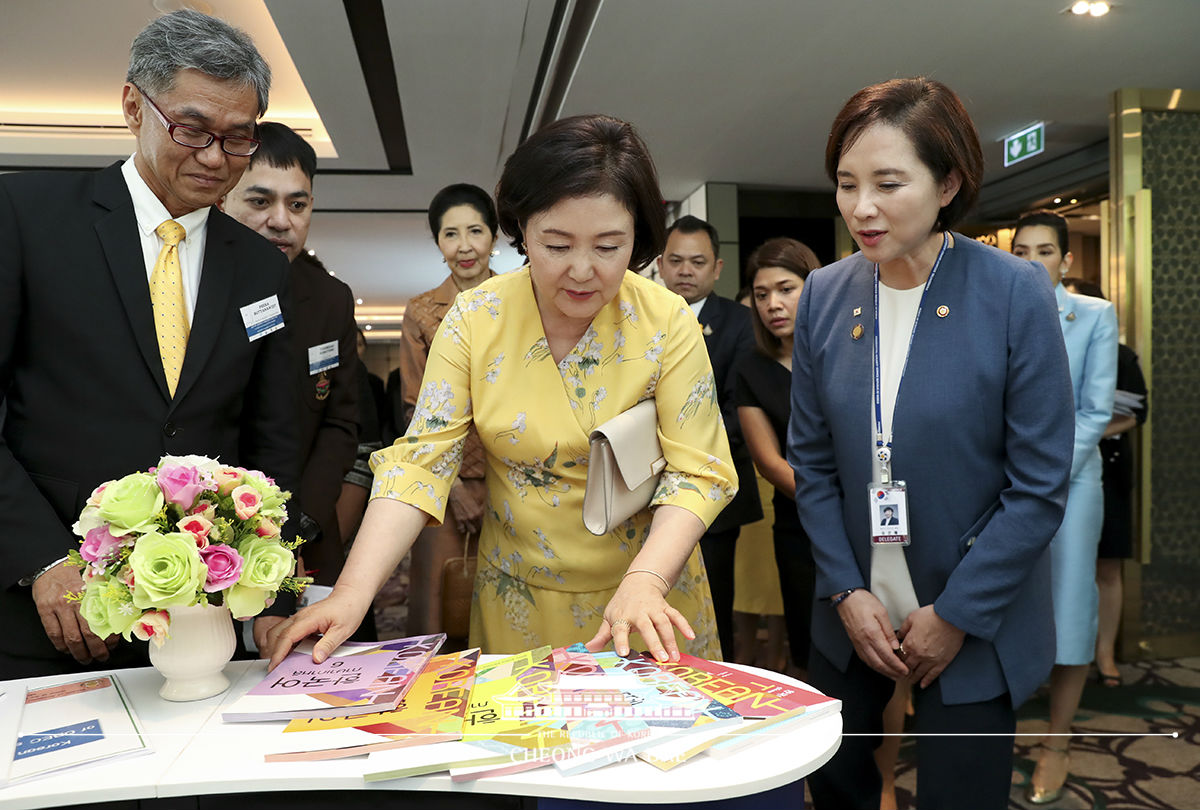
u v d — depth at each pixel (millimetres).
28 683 1133
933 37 3857
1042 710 2324
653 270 4930
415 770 852
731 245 6750
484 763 855
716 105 4797
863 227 1282
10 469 1234
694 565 1425
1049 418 1269
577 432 1280
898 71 4281
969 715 1334
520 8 3723
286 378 1506
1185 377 3645
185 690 1059
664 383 1298
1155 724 2314
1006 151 5570
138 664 1334
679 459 1292
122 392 1293
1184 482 3586
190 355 1331
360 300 15883
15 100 5766
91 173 1363
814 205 7109
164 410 1316
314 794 869
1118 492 3094
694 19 3648
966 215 1329
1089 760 1971
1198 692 2662
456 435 1324
